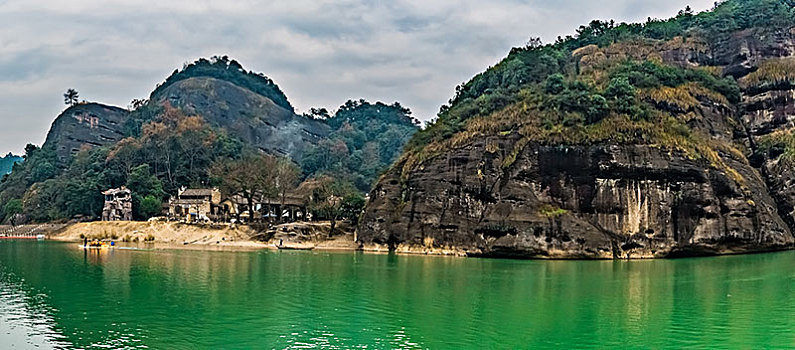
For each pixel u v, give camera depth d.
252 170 145.00
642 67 121.31
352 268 83.00
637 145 96.31
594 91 109.62
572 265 85.94
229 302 59.16
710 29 144.12
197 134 189.75
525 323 50.66
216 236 131.62
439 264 87.81
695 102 114.19
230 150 195.62
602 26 171.12
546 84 114.56
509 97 115.12
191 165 183.62
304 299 60.44
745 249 99.50
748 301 59.00
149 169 176.88
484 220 98.31
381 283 69.75
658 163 95.38
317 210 133.75
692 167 96.44
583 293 63.28
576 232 93.38
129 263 89.00
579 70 131.50
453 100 149.00
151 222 143.00
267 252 108.31
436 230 104.19
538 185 97.44
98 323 51.09
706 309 55.69
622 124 99.06
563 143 97.75
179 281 71.19
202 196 156.62
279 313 54.44
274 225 131.50
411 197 108.31
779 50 131.50
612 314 53.88
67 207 171.12
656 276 74.25
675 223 95.31
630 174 95.19
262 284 69.19
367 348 44.16
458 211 102.81
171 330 48.84
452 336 47.16
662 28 158.50
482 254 98.12
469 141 105.19
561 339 46.16
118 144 189.25
